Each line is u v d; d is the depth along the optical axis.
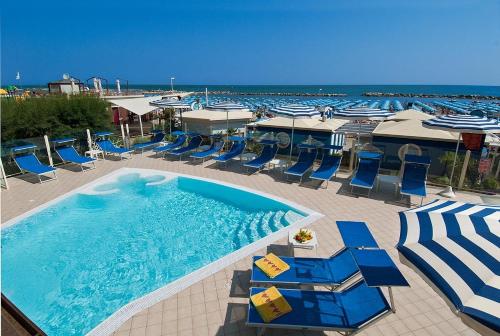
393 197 10.46
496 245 2.88
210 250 7.83
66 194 10.96
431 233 3.30
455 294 2.61
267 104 49.31
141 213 9.92
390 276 3.97
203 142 19.02
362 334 4.73
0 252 7.27
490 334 2.33
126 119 28.36
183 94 44.09
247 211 10.07
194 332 4.75
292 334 4.70
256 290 5.14
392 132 12.66
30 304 5.96
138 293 6.29
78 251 7.74
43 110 14.53
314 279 5.36
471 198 10.27
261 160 13.78
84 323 5.52
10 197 10.67
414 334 4.75
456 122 9.59
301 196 10.60
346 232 5.50
